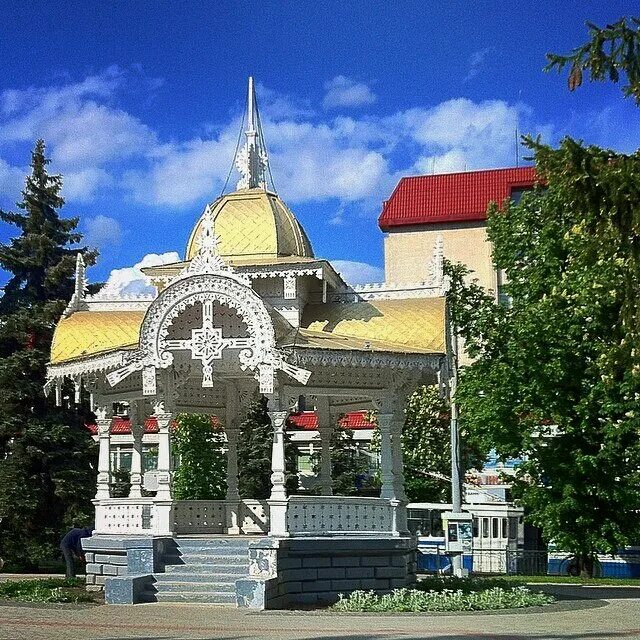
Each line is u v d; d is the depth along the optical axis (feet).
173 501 75.31
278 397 72.33
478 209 201.57
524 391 105.91
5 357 119.75
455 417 117.70
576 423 104.88
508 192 200.75
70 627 52.80
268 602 64.80
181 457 141.18
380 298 89.51
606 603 72.49
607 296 94.99
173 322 73.61
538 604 69.36
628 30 47.85
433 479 148.56
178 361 75.66
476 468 150.82
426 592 73.61
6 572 114.21
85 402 120.67
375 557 73.46
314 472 155.43
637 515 106.42
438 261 89.35
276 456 71.41
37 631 50.62
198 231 94.79
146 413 89.30
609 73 48.49
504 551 136.98
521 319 107.04
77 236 130.31
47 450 116.78
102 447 83.10
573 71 48.60
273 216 91.40
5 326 118.62
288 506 70.38
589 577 112.47
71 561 84.43
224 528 89.92
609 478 103.71
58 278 124.98
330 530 72.43
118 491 149.07
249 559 68.33
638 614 63.72
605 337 101.91
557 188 51.44
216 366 78.95
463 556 118.21
